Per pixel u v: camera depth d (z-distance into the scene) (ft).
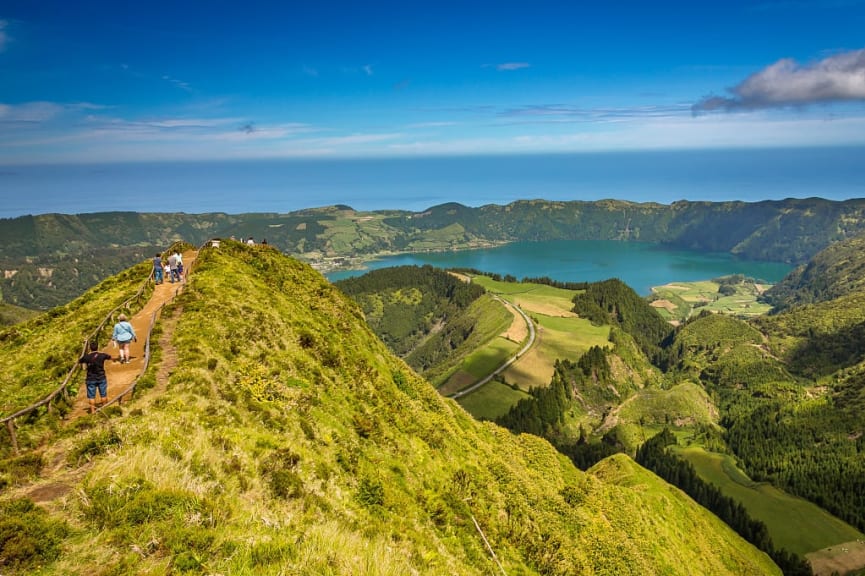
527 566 99.45
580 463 579.48
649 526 225.76
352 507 68.95
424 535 76.59
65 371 85.97
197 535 44.34
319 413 90.53
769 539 416.46
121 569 39.65
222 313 111.96
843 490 547.49
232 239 201.26
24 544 39.47
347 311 186.39
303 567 45.19
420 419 130.62
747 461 643.04
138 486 49.06
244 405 77.92
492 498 115.96
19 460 52.42
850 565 420.77
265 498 57.36
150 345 91.30
